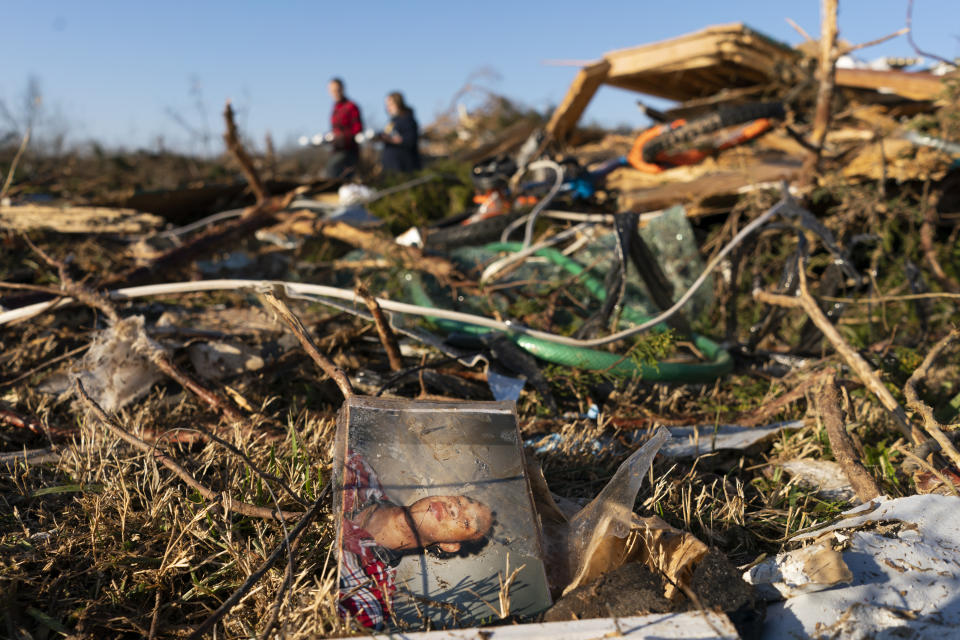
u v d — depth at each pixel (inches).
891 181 164.9
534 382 108.3
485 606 58.2
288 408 102.7
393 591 57.8
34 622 62.0
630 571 58.9
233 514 73.5
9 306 121.9
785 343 145.8
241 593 57.1
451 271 143.1
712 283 144.3
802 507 81.4
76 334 118.6
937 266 149.9
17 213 183.0
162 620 62.2
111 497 75.0
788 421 104.0
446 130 505.7
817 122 161.3
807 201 160.2
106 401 98.7
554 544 67.1
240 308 139.9
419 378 105.7
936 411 101.3
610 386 113.9
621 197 176.4
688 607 55.6
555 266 154.7
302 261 179.0
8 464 84.0
